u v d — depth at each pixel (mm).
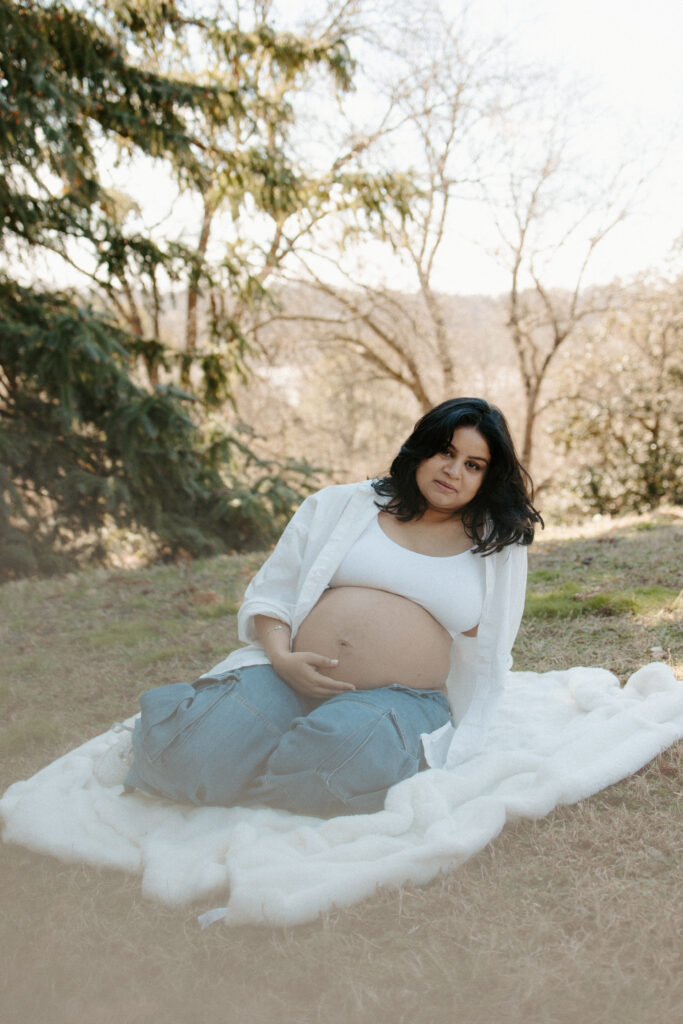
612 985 1596
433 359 20359
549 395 18859
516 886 1968
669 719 2727
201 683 2395
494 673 2617
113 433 10094
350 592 2477
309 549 2557
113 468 10562
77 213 9820
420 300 19375
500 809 2162
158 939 1813
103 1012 1602
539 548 6258
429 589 2463
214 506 11258
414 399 23031
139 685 3840
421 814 2143
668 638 3775
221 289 12141
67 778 2504
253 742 2248
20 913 1922
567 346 17750
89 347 9414
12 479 9969
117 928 1851
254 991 1645
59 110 8703
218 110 11688
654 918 1794
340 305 19984
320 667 2398
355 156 17141
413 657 2432
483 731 2592
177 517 10789
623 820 2215
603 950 1704
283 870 1917
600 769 2385
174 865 2008
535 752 2592
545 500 15719
